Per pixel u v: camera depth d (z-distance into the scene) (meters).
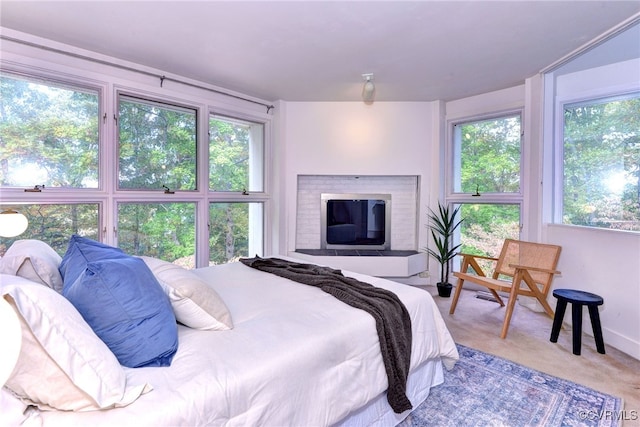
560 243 2.84
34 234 2.36
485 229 3.71
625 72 2.61
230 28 2.21
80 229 2.56
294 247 3.97
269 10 2.00
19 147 2.30
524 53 2.60
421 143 3.89
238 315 1.40
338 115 3.89
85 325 0.88
